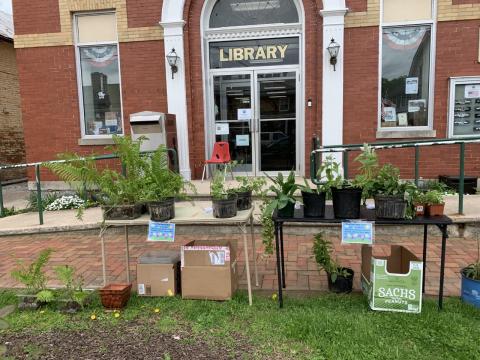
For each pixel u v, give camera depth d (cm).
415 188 331
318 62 703
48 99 789
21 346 292
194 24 736
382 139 699
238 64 759
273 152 767
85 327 316
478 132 679
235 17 754
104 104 798
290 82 748
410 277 314
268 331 299
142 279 364
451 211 532
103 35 776
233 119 771
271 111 760
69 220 617
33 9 773
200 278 351
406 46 693
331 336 287
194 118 755
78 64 786
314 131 720
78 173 374
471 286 329
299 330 297
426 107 701
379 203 317
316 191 329
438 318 306
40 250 524
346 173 535
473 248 473
